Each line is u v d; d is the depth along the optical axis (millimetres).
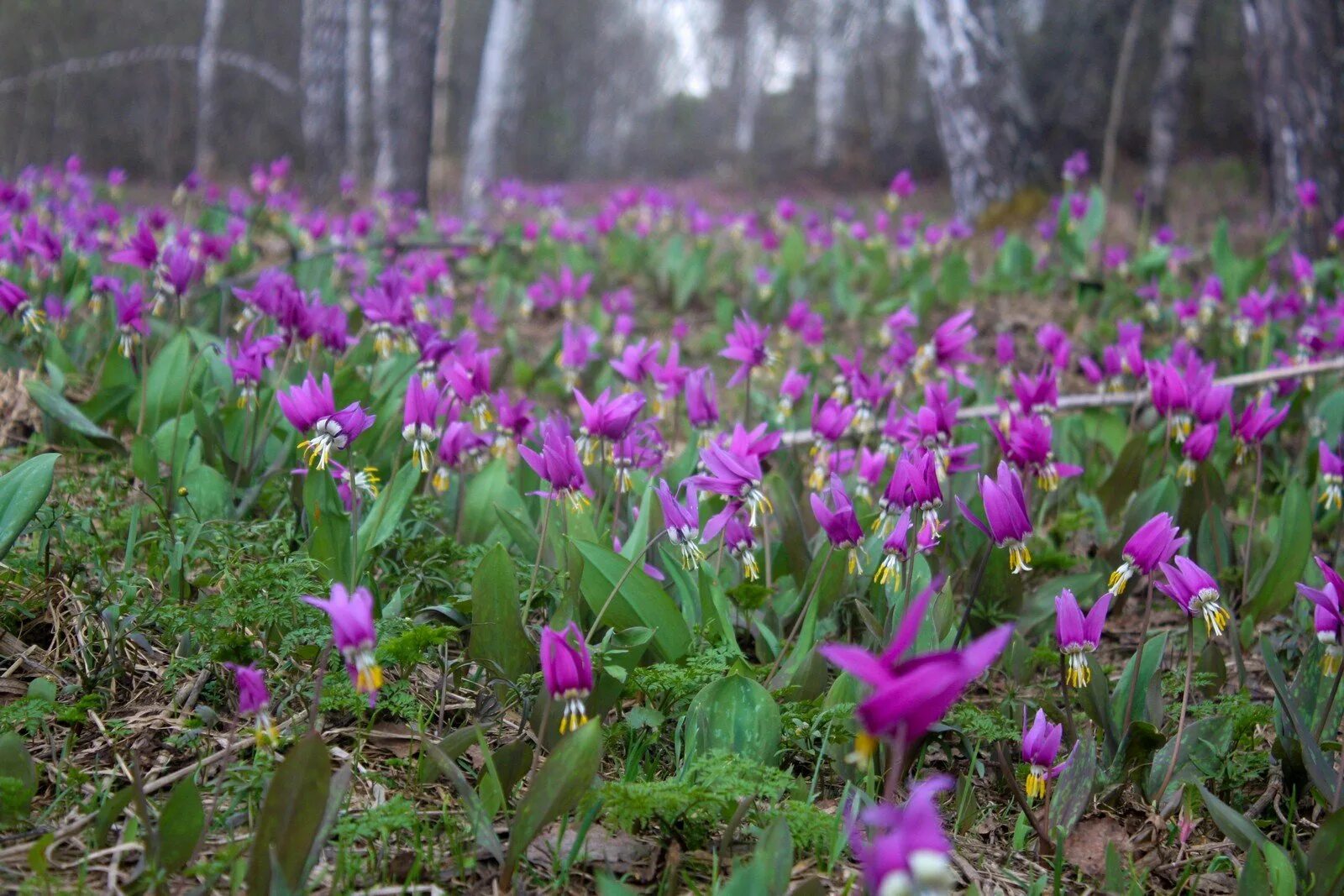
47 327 1529
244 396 1149
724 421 1772
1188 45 4852
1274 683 846
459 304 2684
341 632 635
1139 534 823
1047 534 1409
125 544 1012
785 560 1167
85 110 8711
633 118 15484
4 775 727
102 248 2230
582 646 713
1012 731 881
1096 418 1629
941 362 1382
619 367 1190
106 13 8883
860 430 1366
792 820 750
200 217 2482
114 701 851
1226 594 1218
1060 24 8914
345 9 5879
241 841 708
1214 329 2346
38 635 910
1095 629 828
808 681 908
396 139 4879
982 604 1117
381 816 703
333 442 835
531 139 12914
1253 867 750
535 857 747
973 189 4113
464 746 775
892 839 518
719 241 4062
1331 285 2734
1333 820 748
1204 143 8609
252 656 859
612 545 1018
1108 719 896
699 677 855
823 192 9133
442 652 944
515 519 1056
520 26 6840
